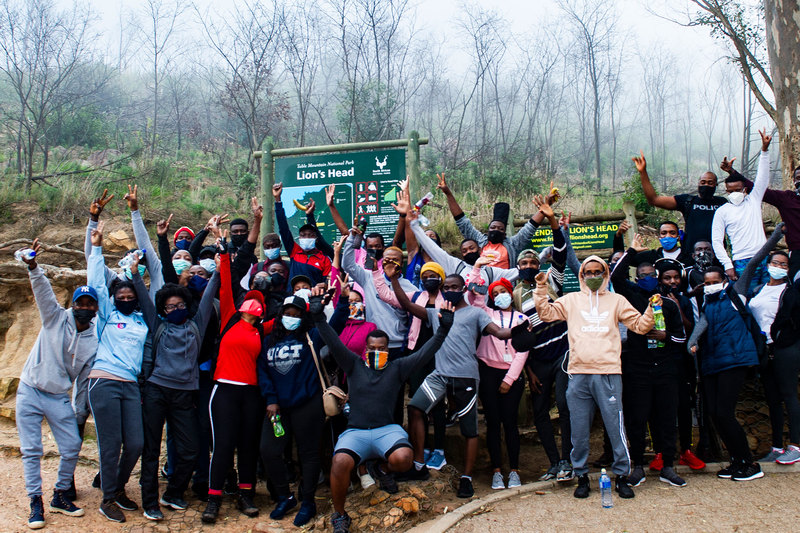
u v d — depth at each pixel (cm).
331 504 546
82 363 548
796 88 814
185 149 2183
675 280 562
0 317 908
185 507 551
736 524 454
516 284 691
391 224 787
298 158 820
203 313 567
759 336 564
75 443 538
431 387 557
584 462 525
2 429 745
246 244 627
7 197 1113
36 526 496
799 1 804
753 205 660
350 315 585
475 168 1830
